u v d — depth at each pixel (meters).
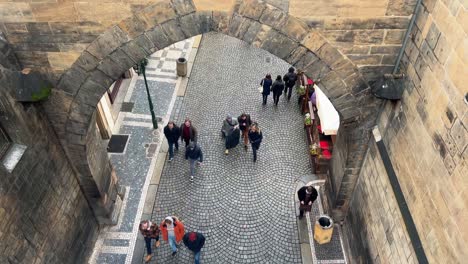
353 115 11.65
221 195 16.33
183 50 23.94
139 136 18.64
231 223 15.38
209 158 17.73
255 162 17.59
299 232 15.09
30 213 10.70
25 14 9.75
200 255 14.38
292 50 10.46
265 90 19.52
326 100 16.02
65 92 11.15
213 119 19.69
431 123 8.86
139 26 10.07
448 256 8.08
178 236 13.59
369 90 11.09
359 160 12.98
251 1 9.74
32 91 10.16
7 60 10.22
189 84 21.64
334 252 14.54
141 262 14.23
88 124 11.87
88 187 13.57
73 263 13.27
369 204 12.52
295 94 21.17
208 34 25.42
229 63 23.30
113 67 10.76
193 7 9.88
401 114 10.38
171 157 17.52
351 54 10.45
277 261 14.30
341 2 9.52
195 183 16.73
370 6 9.55
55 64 10.71
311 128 18.22
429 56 9.02
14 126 10.10
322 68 10.74
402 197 10.22
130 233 15.07
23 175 10.41
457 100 7.86
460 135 7.71
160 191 16.42
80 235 13.60
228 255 14.44
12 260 10.01
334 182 14.62
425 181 9.09
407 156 10.00
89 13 9.80
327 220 14.20
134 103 20.33
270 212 15.73
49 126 11.72
